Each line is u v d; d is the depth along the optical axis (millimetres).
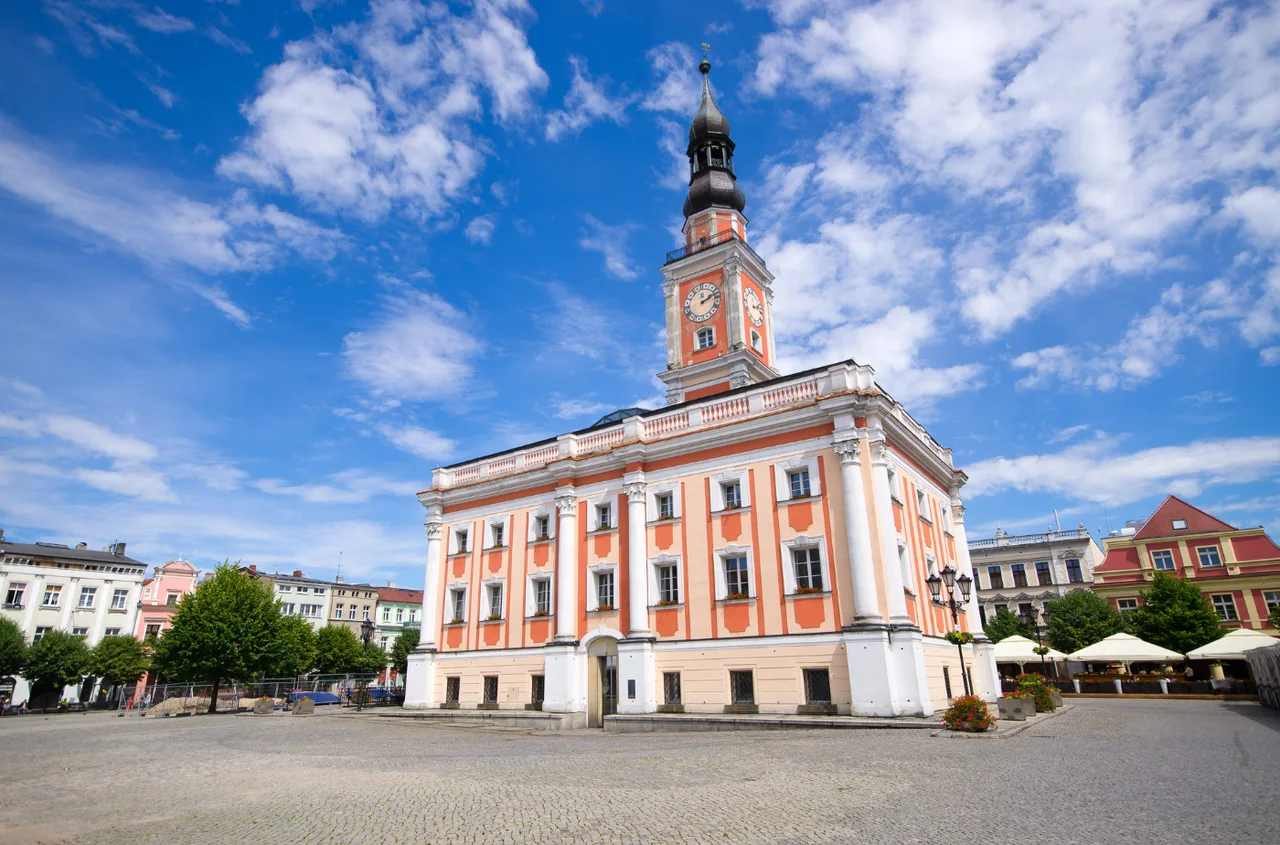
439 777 14875
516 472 40062
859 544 27609
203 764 17859
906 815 10258
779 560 29750
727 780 13406
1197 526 65500
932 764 14906
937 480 38094
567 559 35719
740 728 26484
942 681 30438
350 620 101812
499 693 36781
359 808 11773
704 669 30359
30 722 42156
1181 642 52438
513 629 37406
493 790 13023
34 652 63719
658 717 28766
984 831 9305
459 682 38844
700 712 29906
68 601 73875
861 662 26438
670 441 33688
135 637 73062
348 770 16359
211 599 50094
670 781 13469
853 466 28562
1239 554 62219
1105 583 66312
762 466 31219
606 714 32969
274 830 10391
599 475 36156
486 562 39812
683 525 32656
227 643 48625
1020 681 30719
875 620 26656
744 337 44406
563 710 33156
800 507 29812
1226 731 21266
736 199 48750
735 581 31000
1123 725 23703
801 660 28172
